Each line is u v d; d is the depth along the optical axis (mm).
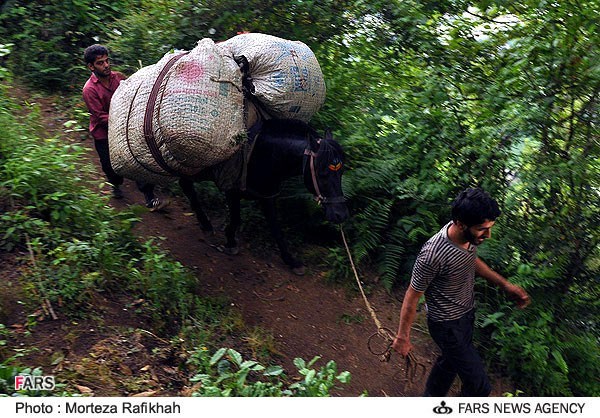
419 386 5059
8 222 5027
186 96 4863
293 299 5617
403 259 6105
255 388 4016
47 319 4465
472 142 5750
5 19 8141
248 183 5402
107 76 5848
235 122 5055
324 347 5215
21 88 7566
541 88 5465
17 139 5648
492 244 5473
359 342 5379
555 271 5340
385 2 6516
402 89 6523
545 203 5488
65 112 7285
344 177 6012
